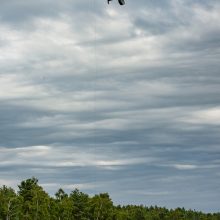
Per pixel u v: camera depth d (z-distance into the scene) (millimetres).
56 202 132125
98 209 134625
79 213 132625
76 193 134250
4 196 111125
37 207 115812
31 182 120312
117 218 146250
